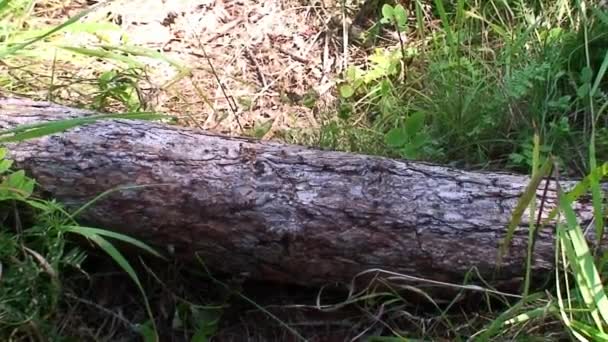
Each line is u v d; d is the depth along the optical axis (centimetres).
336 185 178
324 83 266
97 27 264
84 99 243
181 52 273
